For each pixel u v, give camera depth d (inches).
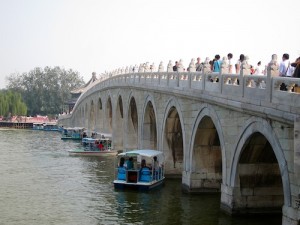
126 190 1186.0
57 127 4215.1
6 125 4763.8
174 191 1160.8
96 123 2795.3
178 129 1348.4
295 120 622.2
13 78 6437.0
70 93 5753.0
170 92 1243.2
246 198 885.2
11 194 1161.4
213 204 1016.2
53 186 1266.0
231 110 886.4
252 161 872.9
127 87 1835.6
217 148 1107.9
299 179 620.7
